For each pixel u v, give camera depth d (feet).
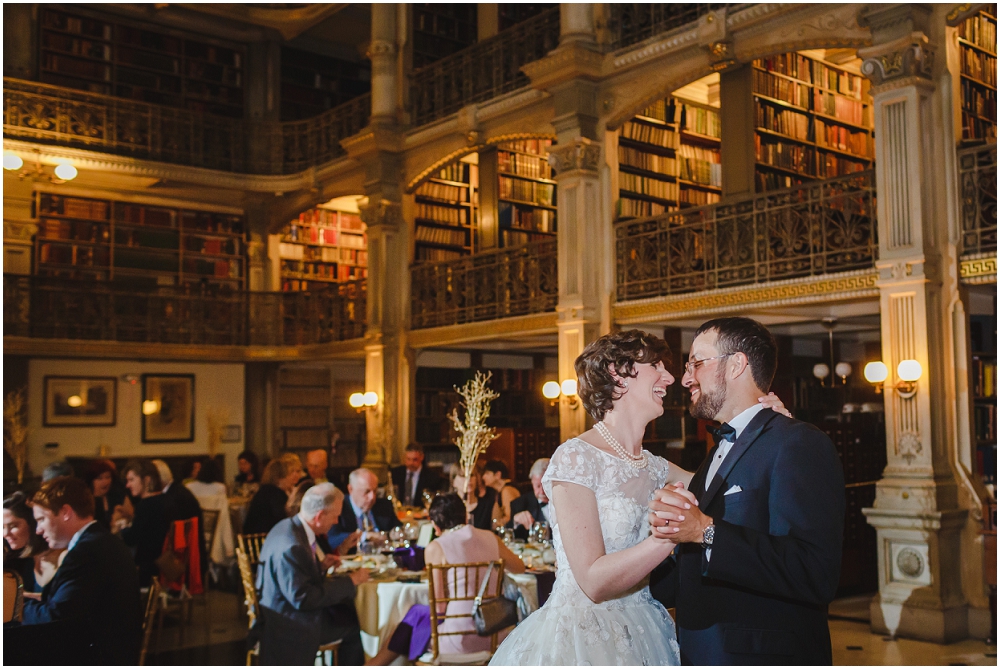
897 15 22.24
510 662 7.37
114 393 45.24
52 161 41.91
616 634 7.11
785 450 6.48
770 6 25.53
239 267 49.78
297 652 15.72
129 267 46.39
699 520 6.00
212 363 48.32
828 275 24.07
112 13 46.19
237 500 32.19
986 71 26.78
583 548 6.64
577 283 30.58
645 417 7.34
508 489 25.20
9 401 41.24
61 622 11.26
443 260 39.24
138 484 25.48
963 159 22.04
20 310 41.98
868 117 34.12
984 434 25.46
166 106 46.32
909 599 21.24
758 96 29.43
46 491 12.01
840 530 6.25
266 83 50.14
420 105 40.22
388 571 18.61
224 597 28.96
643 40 29.43
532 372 44.16
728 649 6.37
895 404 21.89
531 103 33.40
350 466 50.98
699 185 36.52
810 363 37.68
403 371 39.86
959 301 21.71
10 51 43.45
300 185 46.52
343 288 44.98
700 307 27.55
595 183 30.94
